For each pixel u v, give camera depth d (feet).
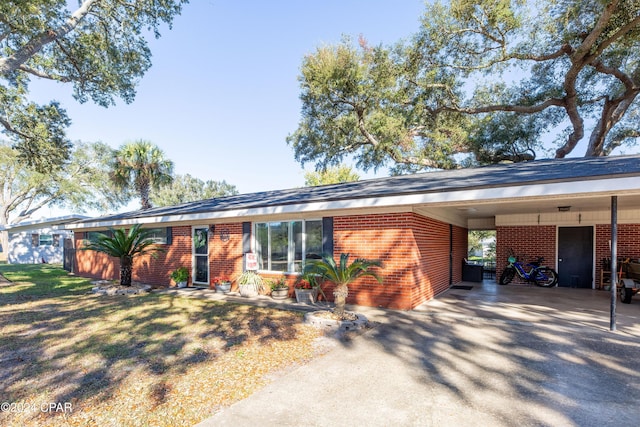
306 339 17.62
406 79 53.52
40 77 45.39
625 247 32.99
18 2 31.17
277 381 12.51
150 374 13.19
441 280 32.86
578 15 41.19
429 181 26.63
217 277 35.68
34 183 100.42
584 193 16.65
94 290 34.32
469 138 62.23
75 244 56.18
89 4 40.88
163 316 23.11
